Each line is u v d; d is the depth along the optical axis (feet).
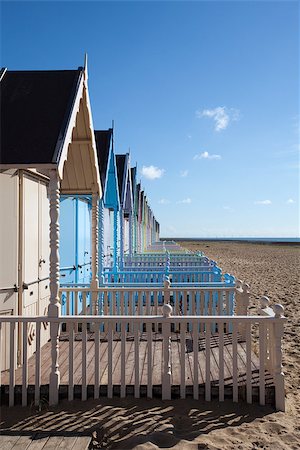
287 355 26.58
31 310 22.36
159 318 17.60
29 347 21.70
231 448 13.84
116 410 16.51
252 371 19.43
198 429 15.21
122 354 17.69
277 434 14.96
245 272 91.40
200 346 23.99
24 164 17.04
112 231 55.47
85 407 16.93
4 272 20.03
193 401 17.42
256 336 30.83
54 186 17.75
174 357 21.75
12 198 20.59
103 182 37.45
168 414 16.28
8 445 14.14
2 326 19.86
